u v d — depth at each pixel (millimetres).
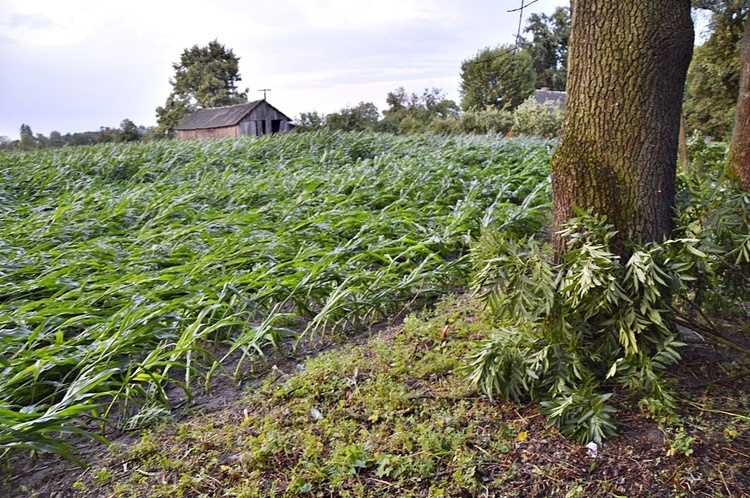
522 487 2318
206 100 53688
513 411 2811
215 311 4215
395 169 9609
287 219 6723
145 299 4094
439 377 3232
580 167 2965
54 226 6754
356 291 4277
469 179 9227
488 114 25125
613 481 2295
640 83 2811
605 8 2836
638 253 2633
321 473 2449
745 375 2918
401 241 5570
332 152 12695
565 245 3078
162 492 2459
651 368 2633
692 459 2355
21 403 3254
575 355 2730
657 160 2865
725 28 12445
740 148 5262
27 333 3645
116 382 3188
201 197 8453
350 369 3406
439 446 2547
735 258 3143
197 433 2889
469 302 4312
